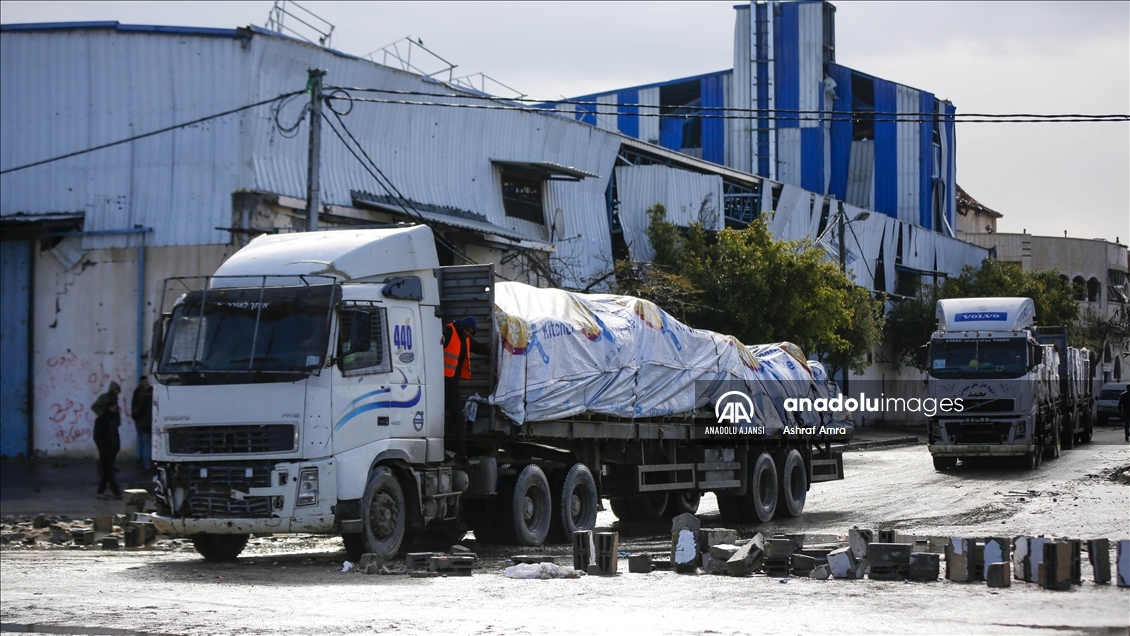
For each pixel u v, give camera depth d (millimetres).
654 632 10570
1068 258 104188
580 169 52219
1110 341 80562
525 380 19078
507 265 46406
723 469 24875
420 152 42406
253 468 15906
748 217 66750
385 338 17031
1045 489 29641
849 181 91500
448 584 14359
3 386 37438
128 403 35938
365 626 11125
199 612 12172
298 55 36812
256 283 16641
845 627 10734
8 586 14609
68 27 36906
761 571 15031
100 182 36625
